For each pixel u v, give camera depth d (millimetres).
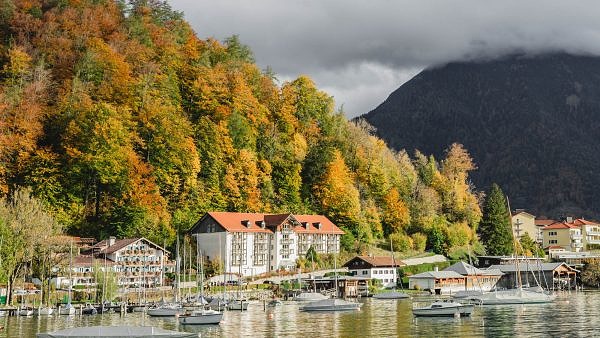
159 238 150125
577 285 180375
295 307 117562
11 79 167625
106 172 151375
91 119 155375
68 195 150750
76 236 146625
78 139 154250
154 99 176500
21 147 148375
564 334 73812
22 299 109000
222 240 161875
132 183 153625
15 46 173875
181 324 86875
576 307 112938
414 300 136750
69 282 112000
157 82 184750
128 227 149125
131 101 172625
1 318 95688
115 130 154375
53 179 147250
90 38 189750
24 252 109438
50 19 192500
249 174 181625
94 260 124562
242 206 178125
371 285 162125
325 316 98875
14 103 156625
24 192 127312
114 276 122250
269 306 119562
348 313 104062
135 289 130125
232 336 74250
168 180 164125
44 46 183875
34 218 112188
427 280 165500
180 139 167875
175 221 161250
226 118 190250
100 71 177875
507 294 123625
